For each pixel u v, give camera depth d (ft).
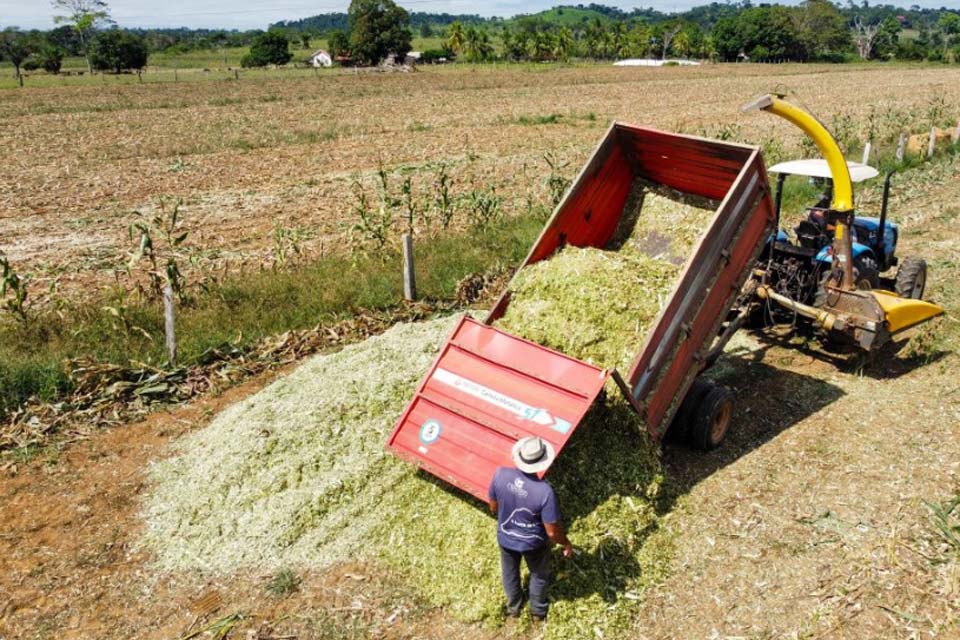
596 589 19.47
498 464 20.44
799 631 18.25
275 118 127.85
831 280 29.94
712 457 25.52
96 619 19.43
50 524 23.04
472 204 52.80
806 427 27.02
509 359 21.76
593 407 21.86
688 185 28.68
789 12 370.32
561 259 25.03
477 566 19.93
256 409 26.58
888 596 19.12
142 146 96.84
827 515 22.25
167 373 31.48
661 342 22.09
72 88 190.29
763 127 108.78
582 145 93.76
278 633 18.75
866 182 63.46
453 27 337.11
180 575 20.84
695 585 19.89
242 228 56.08
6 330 34.45
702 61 359.46
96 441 27.63
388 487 22.80
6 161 86.33
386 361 28.53
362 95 170.91
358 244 45.93
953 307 36.88
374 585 20.11
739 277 26.40
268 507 22.38
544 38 338.13
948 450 25.02
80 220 59.41
